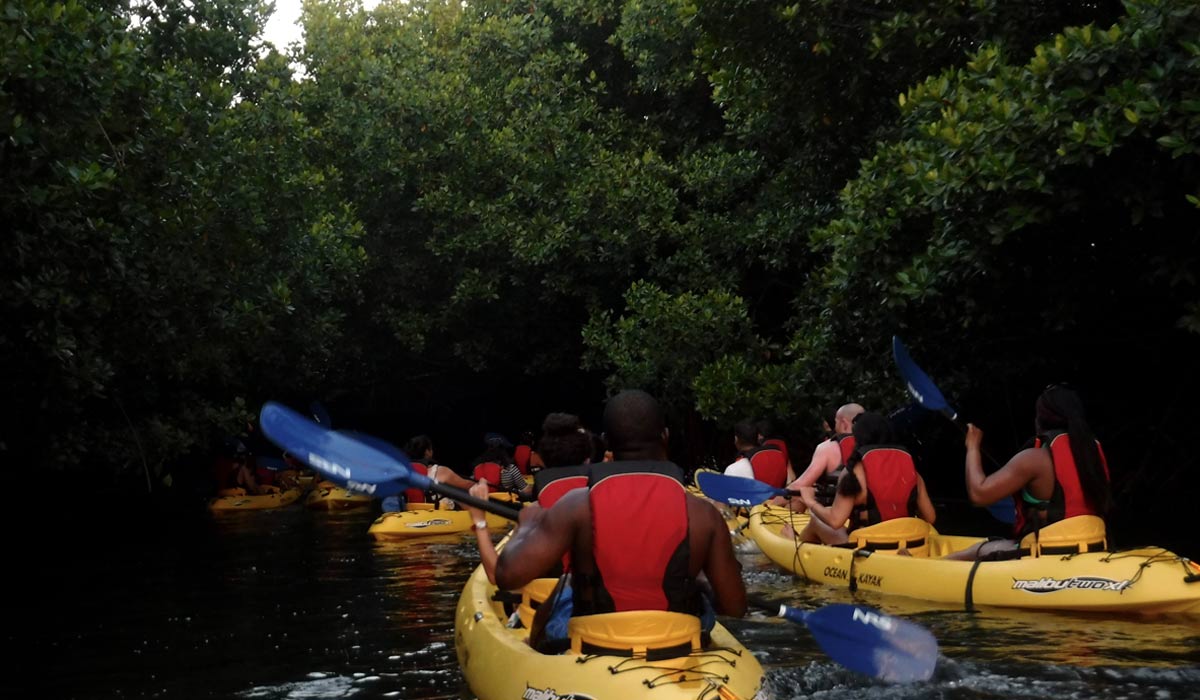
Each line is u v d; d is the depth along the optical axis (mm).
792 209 13578
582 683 3416
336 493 15906
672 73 15750
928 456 13930
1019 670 4410
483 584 5602
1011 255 8516
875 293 9414
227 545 11312
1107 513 5832
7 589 8438
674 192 15484
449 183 17750
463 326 19625
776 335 15914
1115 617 5414
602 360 15914
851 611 3986
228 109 12133
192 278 10703
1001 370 10086
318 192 14180
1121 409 10562
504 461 11516
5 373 9336
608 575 3484
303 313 15570
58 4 7680
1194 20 6355
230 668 5176
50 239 8539
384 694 4516
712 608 3936
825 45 9953
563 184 16625
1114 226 8250
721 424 12906
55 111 7977
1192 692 4020
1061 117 6824
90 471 17438
